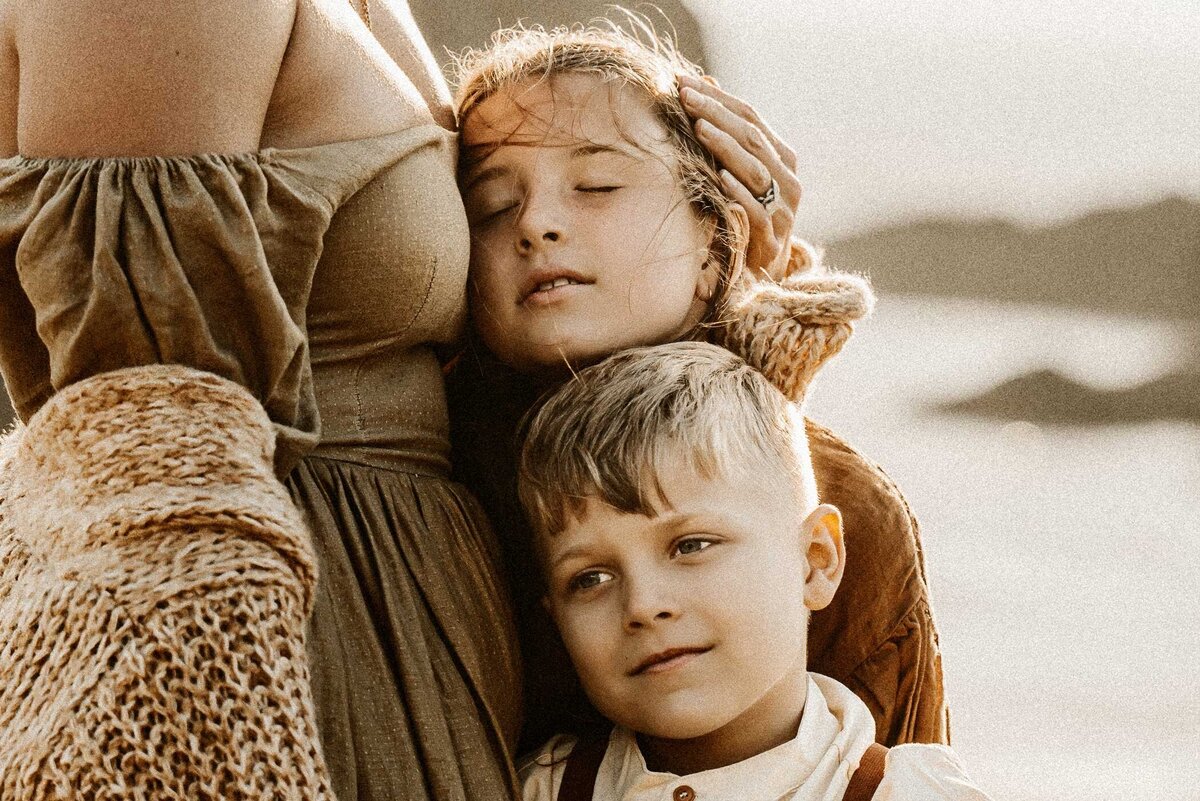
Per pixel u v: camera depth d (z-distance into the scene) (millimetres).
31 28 1556
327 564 1610
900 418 15984
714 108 2139
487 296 1965
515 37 2184
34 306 1515
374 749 1569
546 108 1974
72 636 1402
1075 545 10578
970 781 1884
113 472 1433
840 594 2168
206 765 1375
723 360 1994
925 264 26500
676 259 2004
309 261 1564
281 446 1540
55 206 1495
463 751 1641
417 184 1701
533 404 1986
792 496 1965
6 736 1413
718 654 1840
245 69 1556
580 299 1945
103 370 1494
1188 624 8531
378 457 1704
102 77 1518
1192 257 25812
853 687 2174
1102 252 26094
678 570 1849
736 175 2146
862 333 21375
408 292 1690
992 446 14938
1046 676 7469
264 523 1432
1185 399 17953
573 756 1975
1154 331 23156
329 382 1674
